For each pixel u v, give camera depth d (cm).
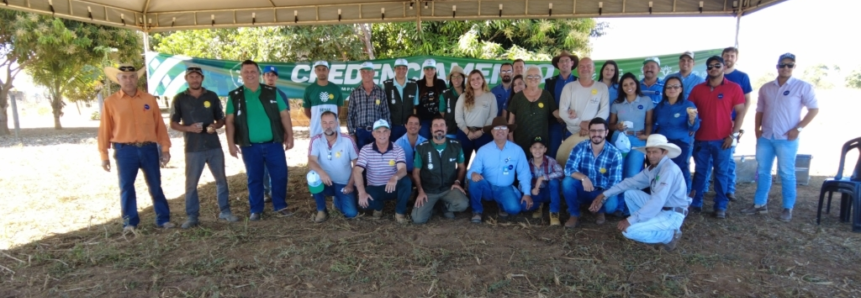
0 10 1242
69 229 461
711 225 464
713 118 478
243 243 420
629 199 426
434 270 359
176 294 325
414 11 703
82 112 3011
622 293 322
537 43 1255
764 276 349
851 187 440
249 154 483
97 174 758
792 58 456
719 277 347
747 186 636
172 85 809
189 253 396
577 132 506
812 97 454
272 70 595
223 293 325
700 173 500
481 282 341
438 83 578
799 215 495
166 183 684
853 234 434
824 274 351
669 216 388
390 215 509
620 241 420
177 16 743
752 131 1366
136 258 381
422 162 478
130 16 726
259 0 687
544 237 433
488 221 484
